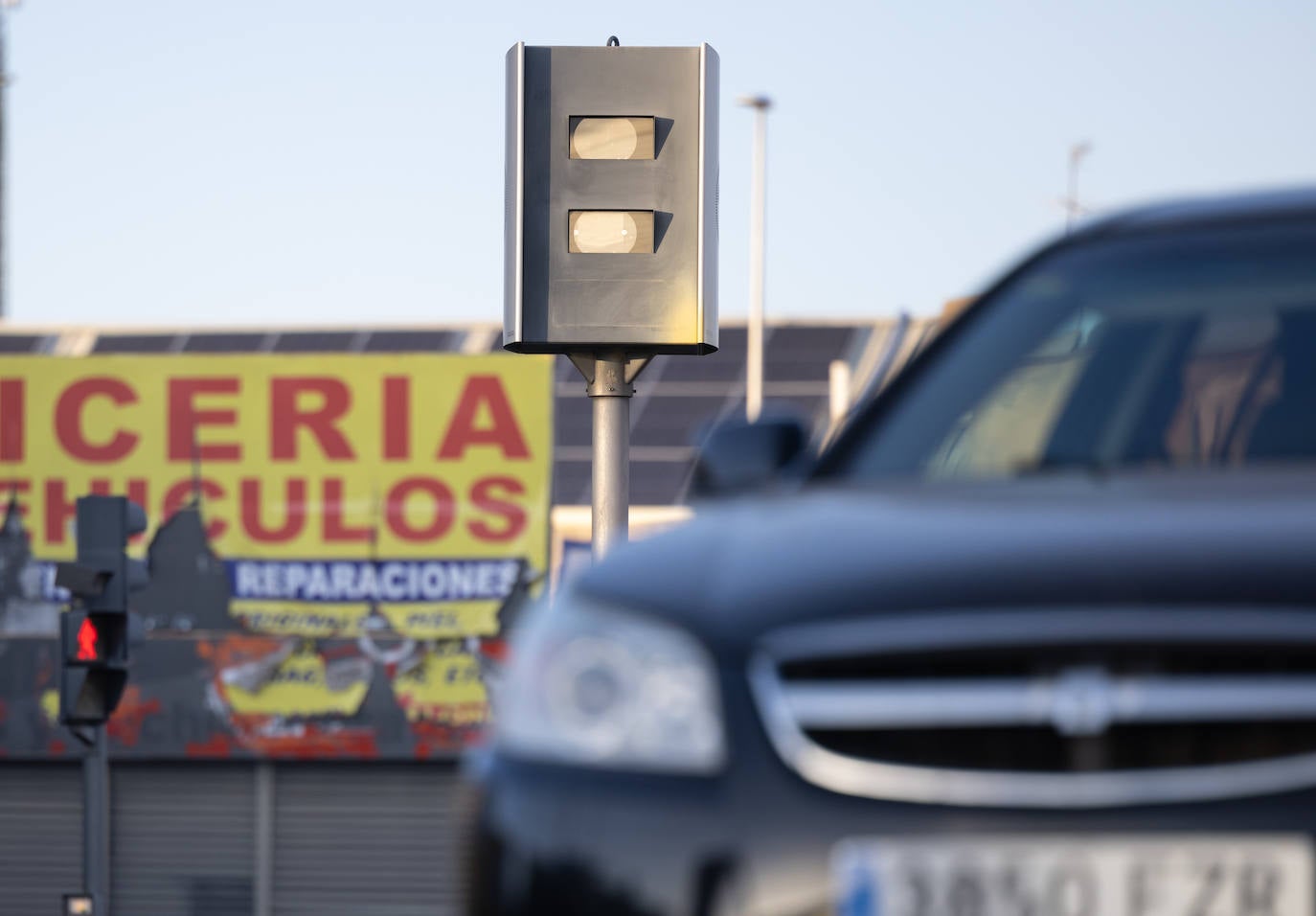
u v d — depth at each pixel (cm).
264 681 5291
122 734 5312
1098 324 930
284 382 5322
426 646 5278
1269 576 597
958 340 935
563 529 5275
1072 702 580
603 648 655
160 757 5303
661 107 2155
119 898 5334
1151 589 599
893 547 662
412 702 5269
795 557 669
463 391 5281
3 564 5334
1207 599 591
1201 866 559
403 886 5291
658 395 7338
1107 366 923
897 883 579
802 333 7788
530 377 5275
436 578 5281
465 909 671
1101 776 573
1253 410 867
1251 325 897
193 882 5322
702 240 2144
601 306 2150
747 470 888
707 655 630
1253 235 940
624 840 616
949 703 593
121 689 3144
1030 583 613
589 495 6500
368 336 7488
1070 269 955
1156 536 638
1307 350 873
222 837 5322
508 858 638
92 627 3119
